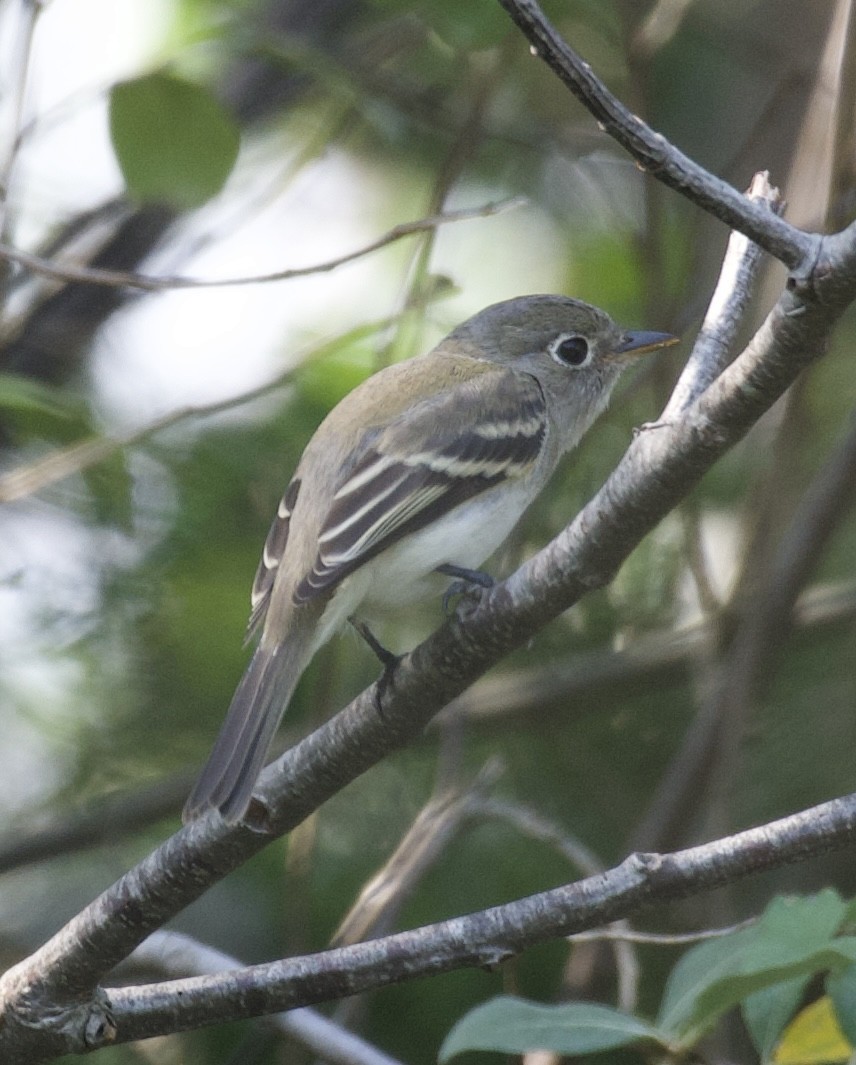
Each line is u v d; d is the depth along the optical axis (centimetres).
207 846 655
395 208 1299
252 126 1258
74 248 1193
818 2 1275
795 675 1165
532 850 1109
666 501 611
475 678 658
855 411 1132
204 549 1138
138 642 1145
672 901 607
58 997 657
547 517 1202
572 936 620
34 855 1128
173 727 1160
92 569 1132
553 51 536
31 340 1177
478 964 614
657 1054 602
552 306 1027
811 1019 618
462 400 922
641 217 1295
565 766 1160
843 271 545
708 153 1300
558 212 1318
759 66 1273
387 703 657
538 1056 879
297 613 816
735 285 677
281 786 669
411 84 1259
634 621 1230
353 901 1095
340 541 834
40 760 1175
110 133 934
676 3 1122
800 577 1097
